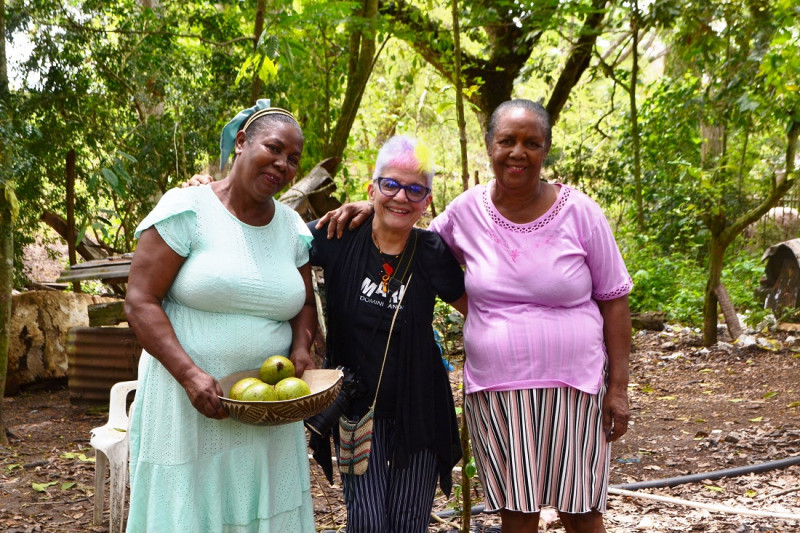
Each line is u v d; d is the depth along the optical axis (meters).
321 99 8.95
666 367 8.68
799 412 6.55
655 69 21.39
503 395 2.94
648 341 9.99
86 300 8.59
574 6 7.85
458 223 3.11
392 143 2.96
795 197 15.20
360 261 3.02
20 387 7.91
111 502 4.07
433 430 3.03
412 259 3.03
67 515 4.49
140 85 9.03
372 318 2.98
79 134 9.26
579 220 2.97
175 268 2.69
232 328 2.74
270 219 2.88
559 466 2.92
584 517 3.01
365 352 2.98
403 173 2.91
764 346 9.08
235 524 2.78
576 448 2.92
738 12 8.48
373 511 2.96
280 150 2.72
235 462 2.77
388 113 13.55
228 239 2.74
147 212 9.57
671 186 13.34
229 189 2.81
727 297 9.46
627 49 16.53
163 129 9.02
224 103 9.34
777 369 8.26
